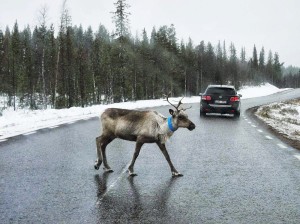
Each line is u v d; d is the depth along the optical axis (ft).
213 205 16.71
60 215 15.21
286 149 32.58
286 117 88.38
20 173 22.48
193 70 278.05
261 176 22.29
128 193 18.48
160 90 235.61
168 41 243.19
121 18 156.87
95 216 15.12
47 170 23.38
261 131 46.55
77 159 26.96
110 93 204.23
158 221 14.62
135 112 23.02
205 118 63.62
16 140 35.35
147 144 34.47
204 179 21.45
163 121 22.41
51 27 160.97
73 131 42.83
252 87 395.75
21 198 17.48
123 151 30.73
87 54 237.04
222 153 30.32
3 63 207.31
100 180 21.03
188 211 15.85
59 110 74.38
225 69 369.71
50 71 193.77
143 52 223.92
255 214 15.57
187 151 31.19
